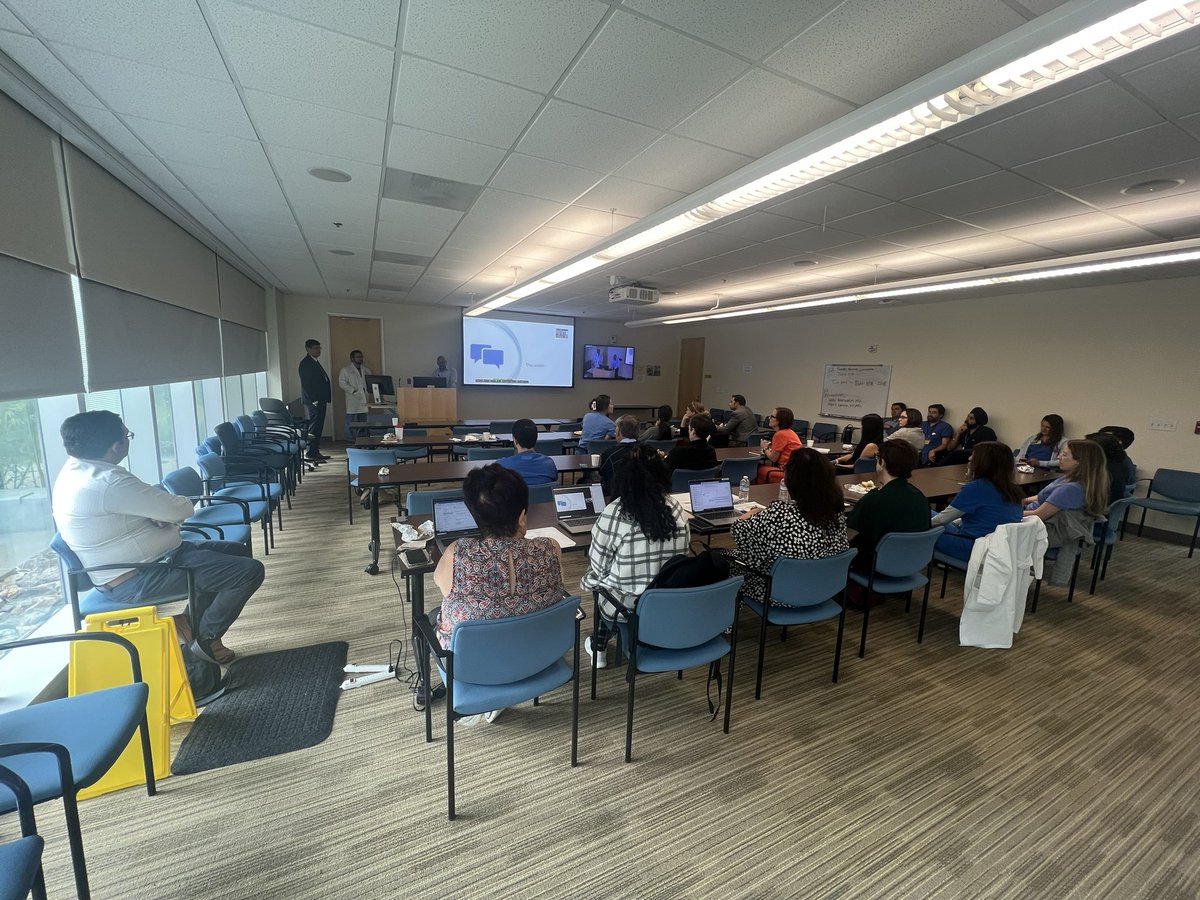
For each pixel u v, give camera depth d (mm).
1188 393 4734
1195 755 2002
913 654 2713
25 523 2508
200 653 2373
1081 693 2387
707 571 1862
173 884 1398
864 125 1941
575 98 2279
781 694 2340
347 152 2896
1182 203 3240
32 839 1050
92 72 2102
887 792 1791
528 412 10891
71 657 1699
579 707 2203
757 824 1650
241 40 1897
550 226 4375
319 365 7414
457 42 1899
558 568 1721
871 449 4910
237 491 4082
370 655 2523
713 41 1865
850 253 4824
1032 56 1593
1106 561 3779
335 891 1396
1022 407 5965
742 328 10117
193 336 4625
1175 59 1797
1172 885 1480
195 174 3225
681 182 3293
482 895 1396
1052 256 4676
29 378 2309
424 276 6867
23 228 2252
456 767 1845
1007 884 1473
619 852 1539
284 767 1815
